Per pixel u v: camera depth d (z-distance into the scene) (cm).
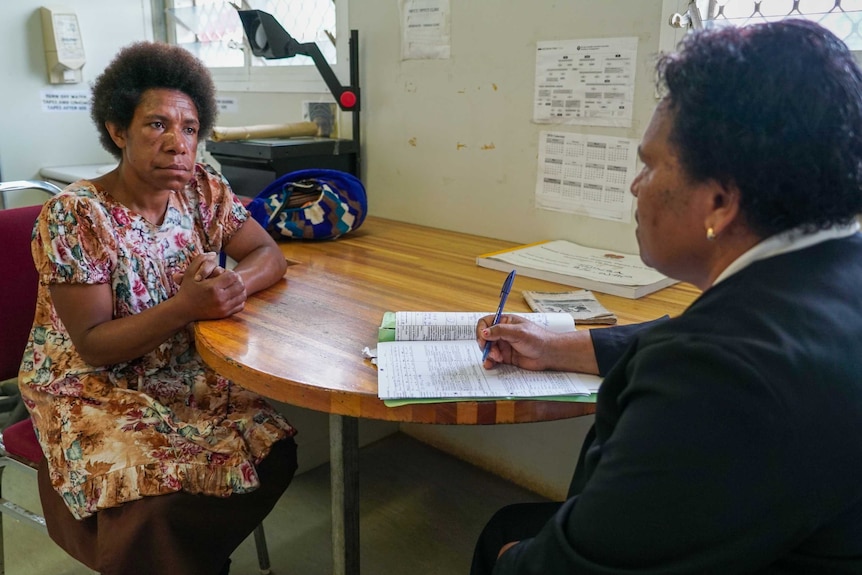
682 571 57
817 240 64
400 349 109
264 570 167
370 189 228
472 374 101
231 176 220
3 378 143
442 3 194
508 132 188
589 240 178
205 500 116
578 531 63
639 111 162
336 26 226
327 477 209
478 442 214
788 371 55
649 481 57
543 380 100
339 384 98
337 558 119
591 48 167
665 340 63
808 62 59
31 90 274
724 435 55
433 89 202
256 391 103
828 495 55
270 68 257
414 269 161
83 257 121
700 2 159
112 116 128
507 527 105
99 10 285
